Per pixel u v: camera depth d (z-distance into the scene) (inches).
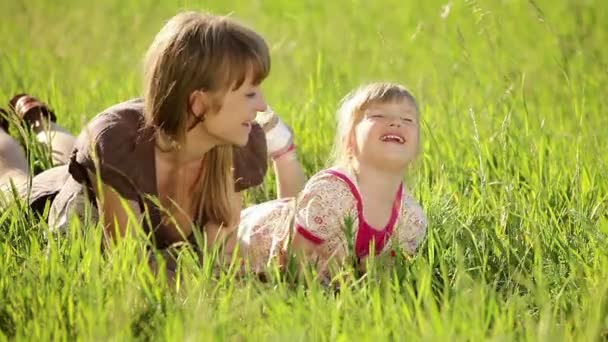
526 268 236.2
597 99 371.9
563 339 192.4
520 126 320.8
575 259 232.2
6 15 538.9
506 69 422.9
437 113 356.2
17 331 190.7
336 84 353.1
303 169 294.7
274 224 241.1
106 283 204.4
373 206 232.8
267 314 206.1
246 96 223.9
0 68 410.3
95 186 229.9
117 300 193.9
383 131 229.5
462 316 194.5
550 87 404.8
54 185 254.7
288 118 349.1
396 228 235.5
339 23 559.2
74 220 222.8
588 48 423.2
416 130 233.3
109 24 524.4
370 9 601.6
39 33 488.4
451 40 466.0
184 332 190.7
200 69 219.3
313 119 344.8
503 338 183.5
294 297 204.4
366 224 232.7
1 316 202.1
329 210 231.5
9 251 223.5
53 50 434.0
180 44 221.0
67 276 206.8
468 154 306.5
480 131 324.5
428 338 182.5
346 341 187.3
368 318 193.2
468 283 212.4
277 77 434.0
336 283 229.9
